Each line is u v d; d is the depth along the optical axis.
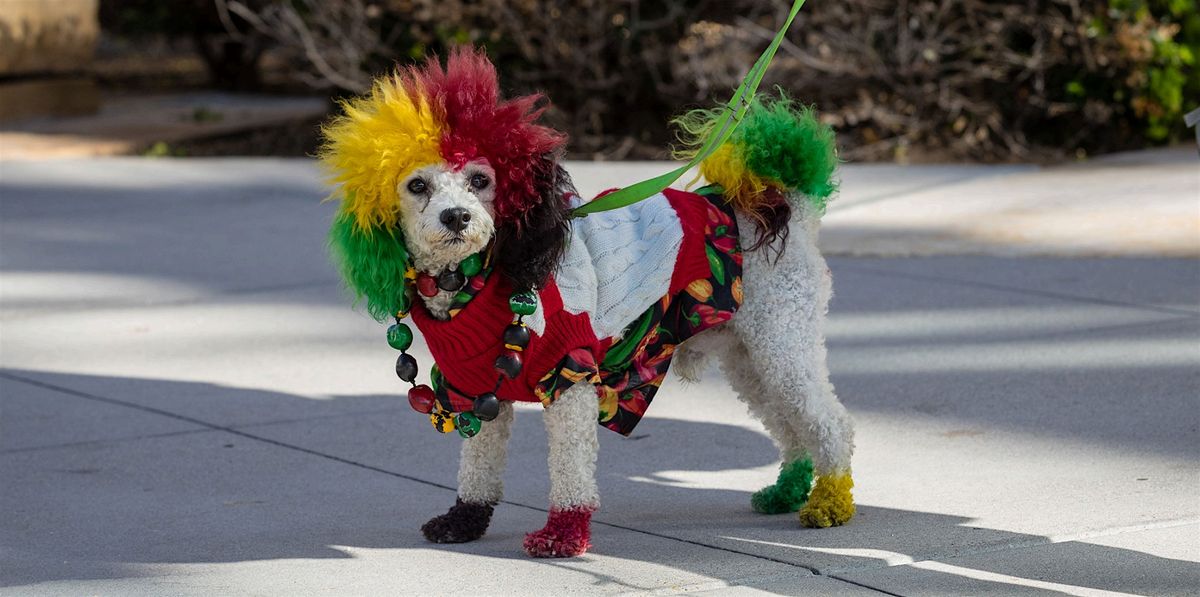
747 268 5.96
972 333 9.26
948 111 16.44
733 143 6.03
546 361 5.47
